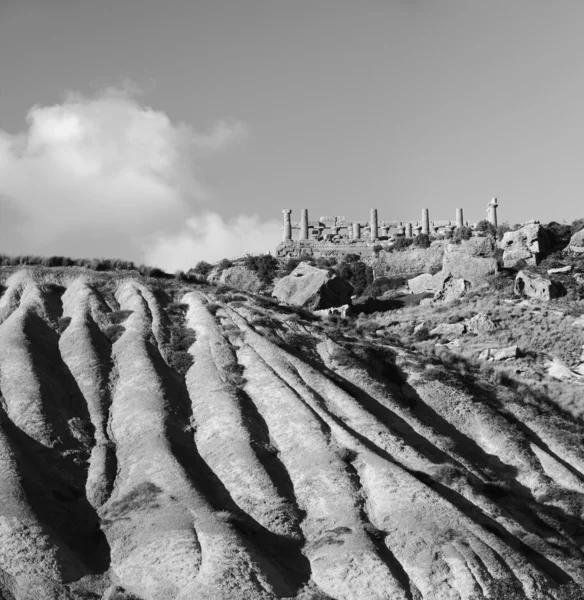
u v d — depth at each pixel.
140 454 49.91
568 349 84.75
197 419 53.94
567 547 48.34
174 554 42.75
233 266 124.31
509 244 110.56
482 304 96.25
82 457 50.22
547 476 55.38
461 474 51.53
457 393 61.31
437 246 124.12
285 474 49.91
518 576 43.66
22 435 50.22
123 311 64.69
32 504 44.78
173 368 59.19
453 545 44.44
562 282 99.12
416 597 42.06
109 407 54.59
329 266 124.12
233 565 41.91
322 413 54.28
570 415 65.81
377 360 64.00
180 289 70.69
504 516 49.25
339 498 47.50
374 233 142.12
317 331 67.00
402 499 47.25
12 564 41.66
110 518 45.97
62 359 58.41
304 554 44.84
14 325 59.59
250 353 60.22
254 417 54.03
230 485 48.47
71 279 68.62
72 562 42.72
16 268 69.81
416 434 55.75
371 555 43.56
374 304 105.50
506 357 81.62
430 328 91.12
